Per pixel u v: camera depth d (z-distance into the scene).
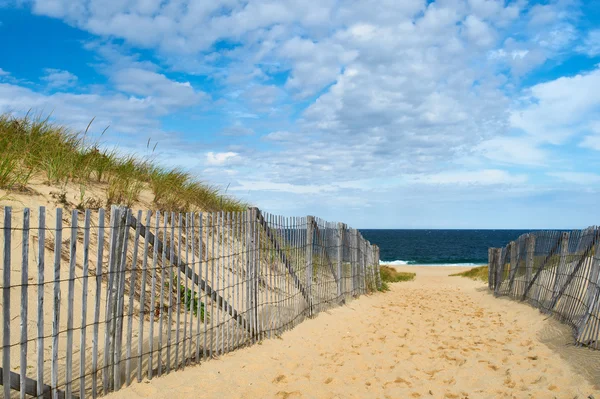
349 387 5.09
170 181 9.60
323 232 9.94
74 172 7.50
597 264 6.57
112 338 4.28
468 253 73.25
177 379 4.77
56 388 3.73
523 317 9.54
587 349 5.87
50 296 5.05
